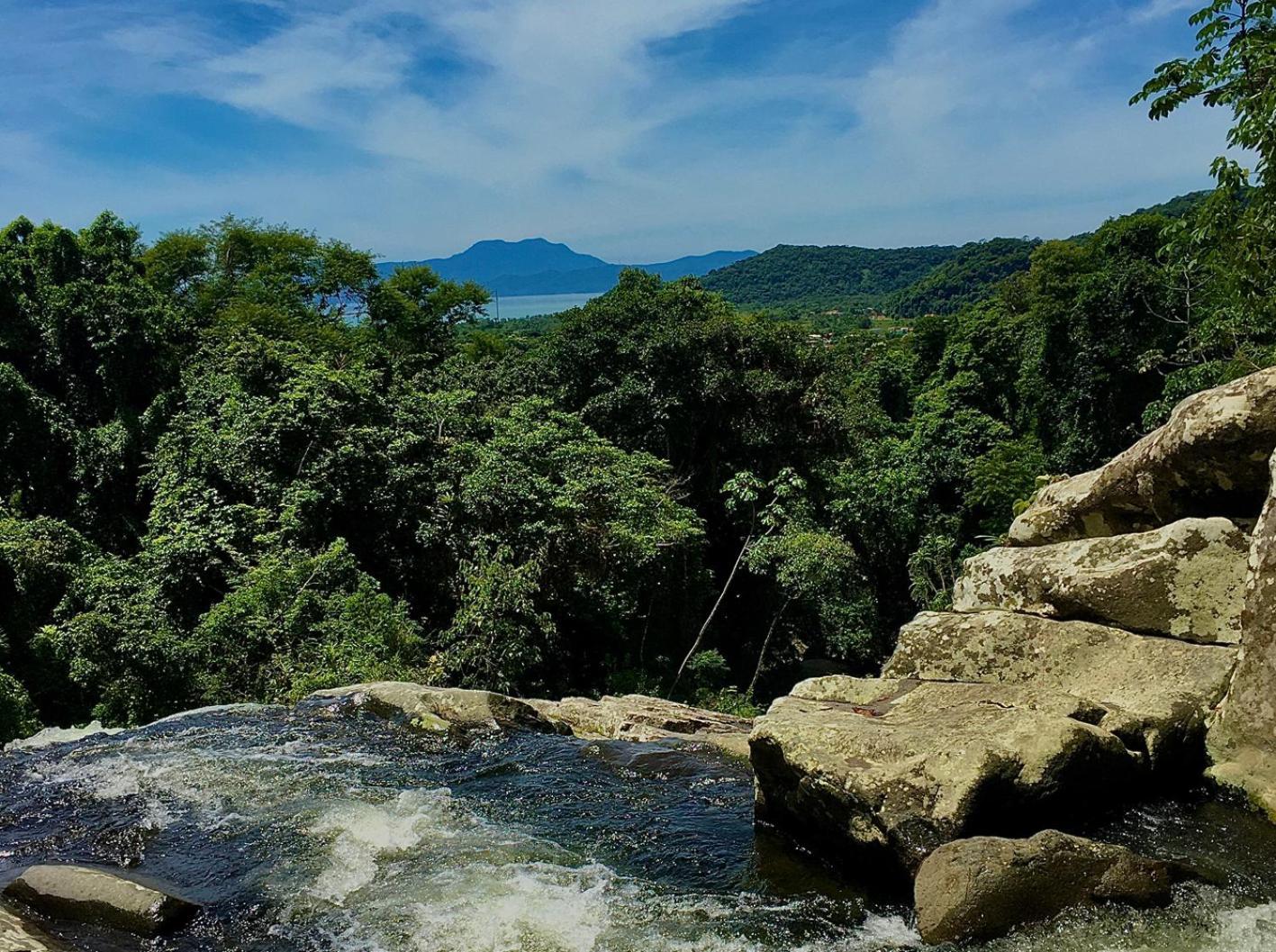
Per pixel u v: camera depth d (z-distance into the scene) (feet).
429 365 142.61
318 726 29.48
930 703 19.76
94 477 66.13
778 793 19.02
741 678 87.10
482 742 27.73
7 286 70.85
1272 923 13.65
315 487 61.82
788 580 78.38
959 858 14.61
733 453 92.68
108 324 70.74
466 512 65.00
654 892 17.33
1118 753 16.66
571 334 93.20
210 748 27.17
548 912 16.58
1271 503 17.85
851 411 94.53
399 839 20.24
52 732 30.40
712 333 88.74
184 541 54.34
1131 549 21.04
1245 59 25.21
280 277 131.85
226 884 18.37
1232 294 30.73
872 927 15.46
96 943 16.01
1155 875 14.60
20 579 51.44
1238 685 17.84
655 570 73.97
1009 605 23.26
